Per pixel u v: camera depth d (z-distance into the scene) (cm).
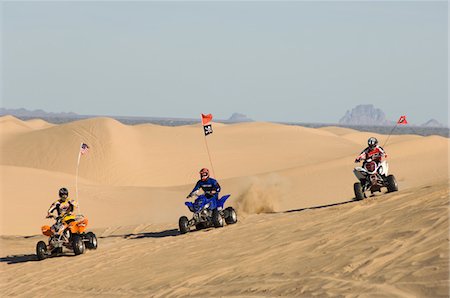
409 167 8362
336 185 7500
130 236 4244
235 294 1805
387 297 1448
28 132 18088
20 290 2703
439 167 7919
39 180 9312
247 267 2125
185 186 10050
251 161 16150
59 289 2566
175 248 3009
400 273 1588
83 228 3556
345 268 1766
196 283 2070
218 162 15962
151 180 14638
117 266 2831
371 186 3831
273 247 2375
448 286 1412
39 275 2997
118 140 15875
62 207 3603
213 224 3681
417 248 1770
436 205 2350
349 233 2258
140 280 2352
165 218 6938
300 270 1884
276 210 5853
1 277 3120
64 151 15488
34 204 8075
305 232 2572
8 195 8319
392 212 2492
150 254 2981
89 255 3394
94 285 2486
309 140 19088
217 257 2477
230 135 19075
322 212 3222
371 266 1722
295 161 16238
